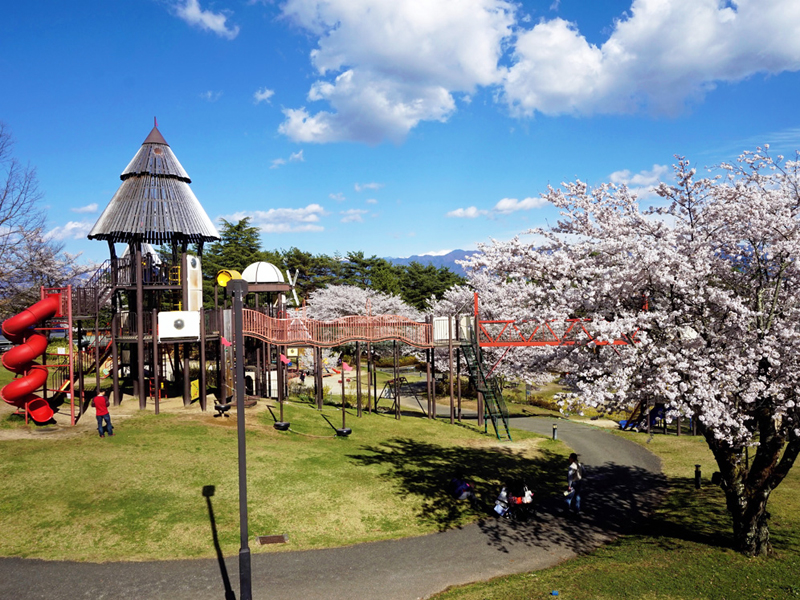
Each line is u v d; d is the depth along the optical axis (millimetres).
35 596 10898
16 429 21344
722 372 12383
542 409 36906
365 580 12188
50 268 41500
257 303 32688
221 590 11453
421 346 30344
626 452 25203
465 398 40188
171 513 14953
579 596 10844
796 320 12742
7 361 21625
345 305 54719
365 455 21984
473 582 12203
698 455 24484
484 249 15398
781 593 10633
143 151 28219
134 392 28000
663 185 14461
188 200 28312
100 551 12852
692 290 12523
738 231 12953
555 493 19328
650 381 13234
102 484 16375
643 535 15031
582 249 14047
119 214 26344
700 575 11656
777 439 12734
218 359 28094
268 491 16922
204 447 20578
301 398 35562
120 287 26031
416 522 15859
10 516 14086
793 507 16516
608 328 12469
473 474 20906
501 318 32469
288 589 11656
